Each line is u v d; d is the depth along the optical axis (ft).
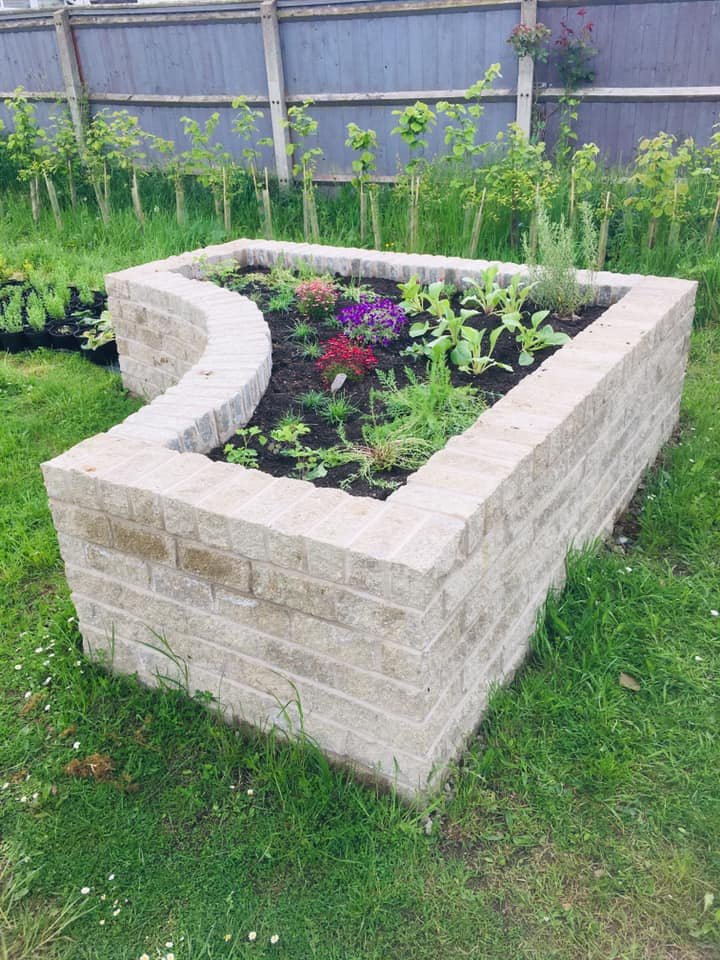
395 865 7.75
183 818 8.41
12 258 27.50
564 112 25.45
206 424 10.87
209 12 29.55
